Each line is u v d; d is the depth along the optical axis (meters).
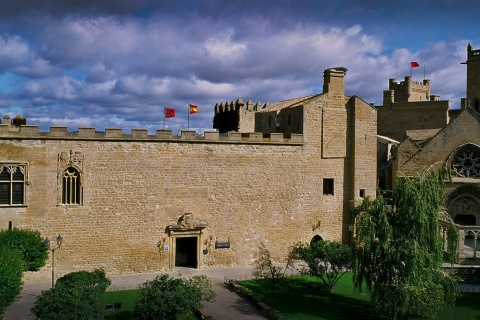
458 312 38.75
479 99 79.69
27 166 42.66
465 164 62.00
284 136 55.38
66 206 43.91
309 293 42.47
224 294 41.66
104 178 44.97
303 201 52.22
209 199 48.47
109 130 44.84
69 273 40.00
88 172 44.44
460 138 61.69
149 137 46.09
